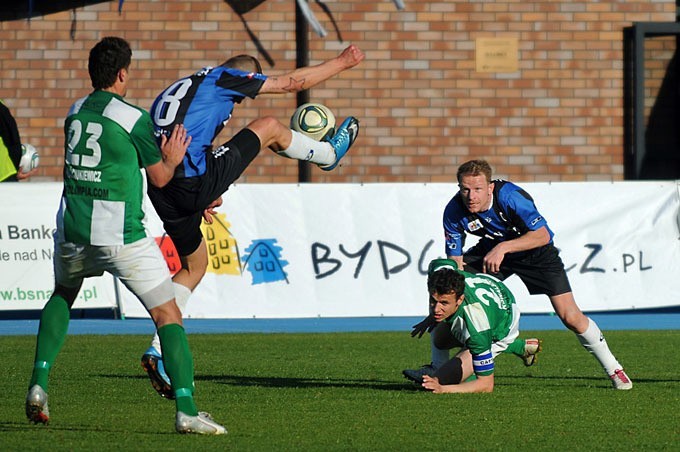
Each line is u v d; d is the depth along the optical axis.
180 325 21.22
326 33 61.72
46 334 21.50
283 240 49.84
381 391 28.53
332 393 28.19
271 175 62.00
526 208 28.16
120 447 20.02
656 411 25.14
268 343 42.66
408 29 62.03
